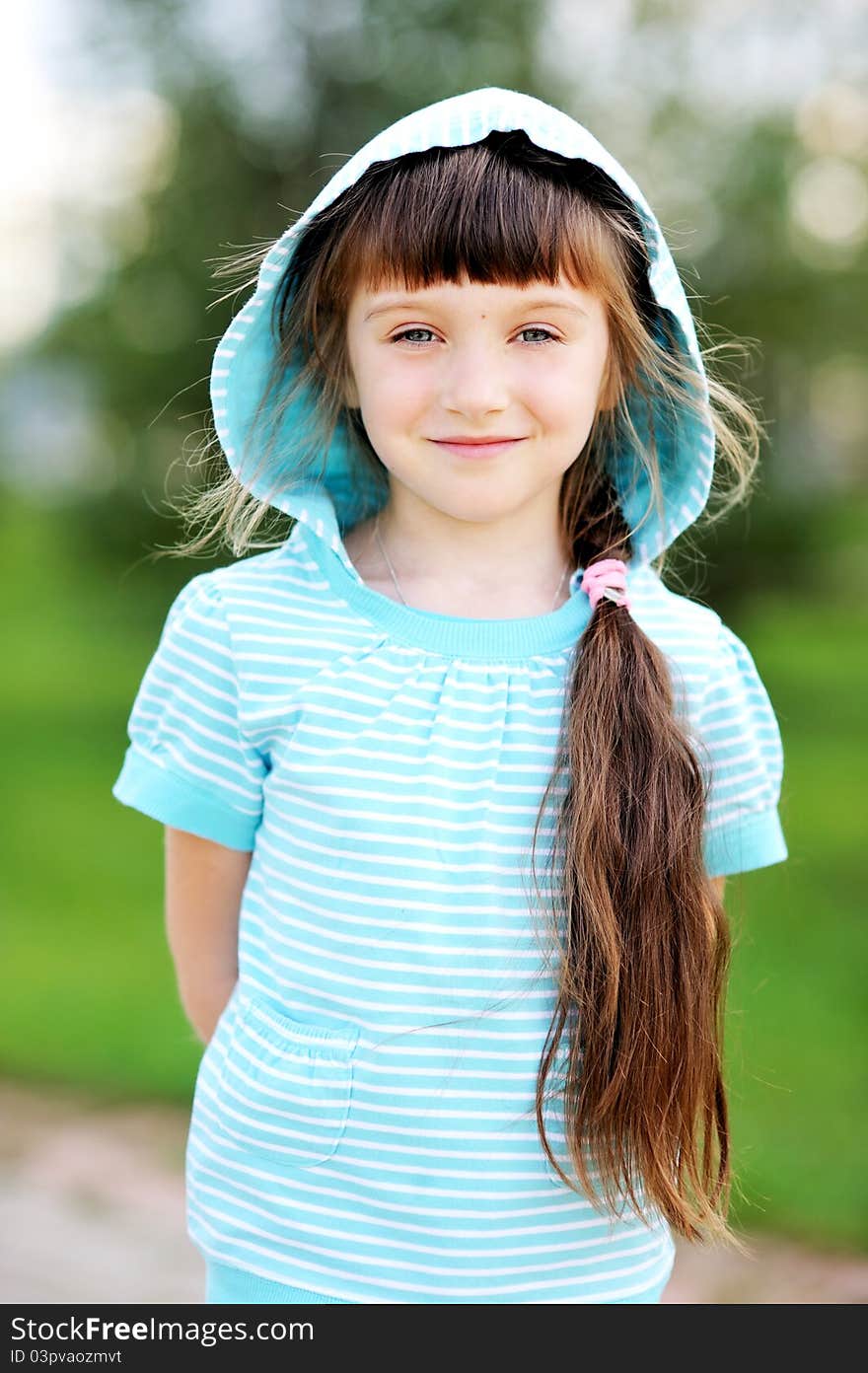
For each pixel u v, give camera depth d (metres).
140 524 9.40
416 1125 1.39
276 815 1.49
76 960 4.62
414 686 1.46
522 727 1.45
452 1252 1.39
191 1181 1.54
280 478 1.62
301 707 1.47
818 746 7.47
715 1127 1.58
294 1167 1.43
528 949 1.40
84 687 9.79
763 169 7.29
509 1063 1.39
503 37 7.39
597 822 1.40
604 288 1.45
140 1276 2.70
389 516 1.63
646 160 7.28
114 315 8.38
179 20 7.83
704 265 7.46
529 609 1.55
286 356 1.60
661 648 1.55
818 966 4.32
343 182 1.43
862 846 5.66
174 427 8.41
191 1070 3.69
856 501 9.34
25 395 13.79
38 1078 3.66
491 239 1.36
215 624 1.54
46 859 5.93
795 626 10.20
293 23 7.62
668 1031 1.44
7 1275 2.69
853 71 7.38
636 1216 1.46
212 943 1.70
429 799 1.41
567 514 1.66
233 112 7.79
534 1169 1.40
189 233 7.97
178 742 1.55
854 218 7.93
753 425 1.76
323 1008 1.43
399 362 1.41
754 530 8.59
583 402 1.44
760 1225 2.83
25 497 15.41
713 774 1.56
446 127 1.43
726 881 1.75
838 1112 3.27
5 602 12.99
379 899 1.41
